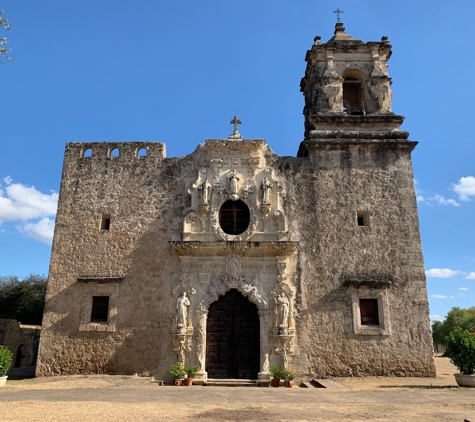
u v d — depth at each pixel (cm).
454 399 1185
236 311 1809
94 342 1802
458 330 1600
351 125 2039
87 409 974
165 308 1819
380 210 1917
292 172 1962
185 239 1862
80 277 1867
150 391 1343
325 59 2155
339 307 1798
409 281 1830
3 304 4075
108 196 1980
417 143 1972
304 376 1723
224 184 1938
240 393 1326
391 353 1748
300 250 1861
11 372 2602
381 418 902
